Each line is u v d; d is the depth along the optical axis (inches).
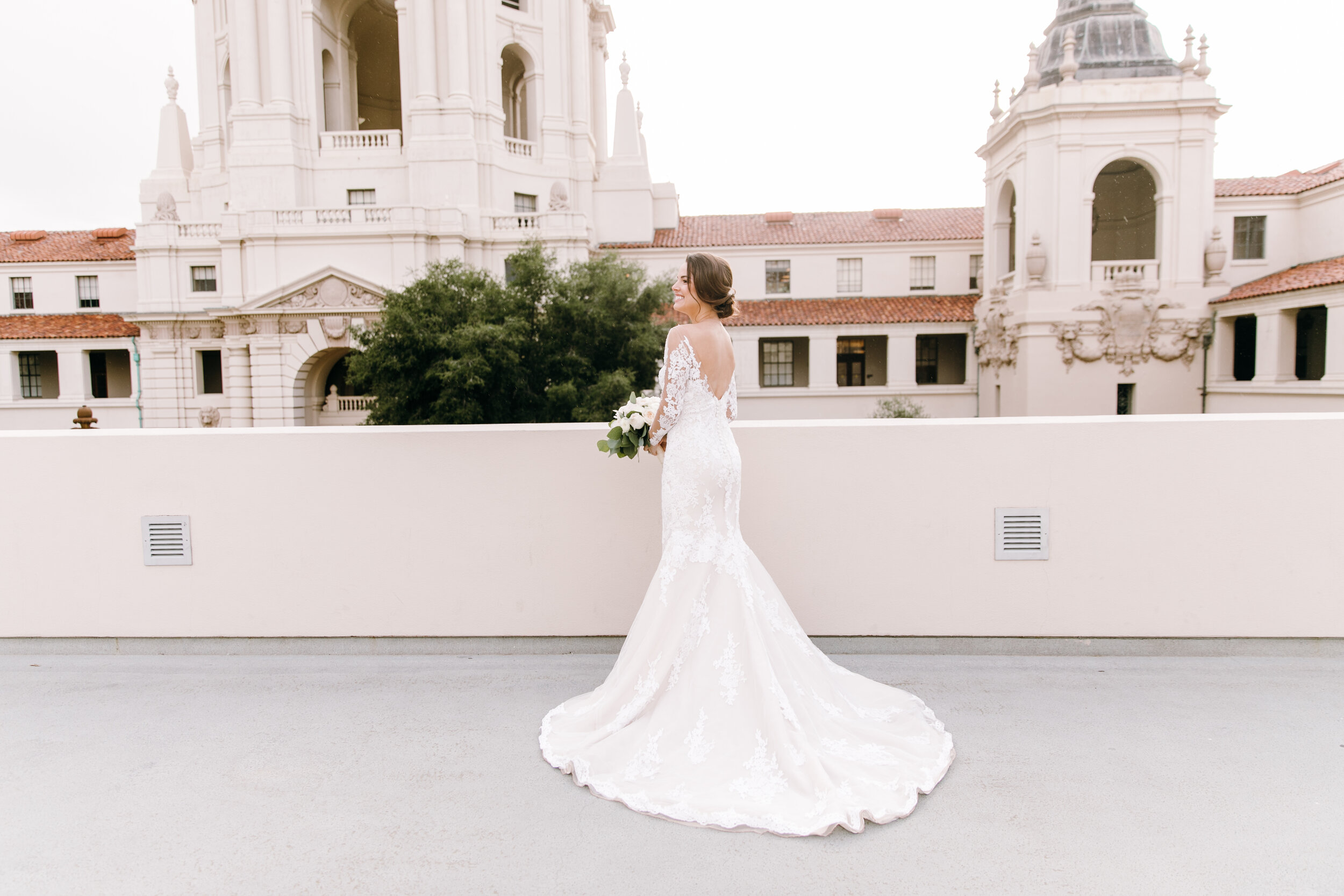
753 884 92.5
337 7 1349.7
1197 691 148.9
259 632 173.6
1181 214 989.8
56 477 171.9
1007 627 168.4
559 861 97.3
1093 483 165.2
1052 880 92.4
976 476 165.9
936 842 100.9
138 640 175.2
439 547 171.0
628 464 167.2
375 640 173.5
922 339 1322.6
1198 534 165.2
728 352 131.6
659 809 107.9
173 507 171.9
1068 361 1010.1
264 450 170.1
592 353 767.7
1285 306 866.8
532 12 1322.6
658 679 125.0
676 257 1325.0
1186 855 97.0
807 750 115.0
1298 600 165.0
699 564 127.6
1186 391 1008.9
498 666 165.3
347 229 1091.3
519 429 167.6
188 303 1174.3
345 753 126.9
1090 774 118.0
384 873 94.7
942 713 140.4
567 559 170.2
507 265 1171.9
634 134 1395.2
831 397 1248.2
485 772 120.6
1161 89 974.4
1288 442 162.4
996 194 1152.2
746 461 166.2
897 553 167.9
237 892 91.0
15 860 97.3
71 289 1370.6
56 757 125.5
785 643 132.6
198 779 118.1
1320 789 112.9
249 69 1202.6
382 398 719.7
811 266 1330.0
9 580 174.4
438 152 1189.7
